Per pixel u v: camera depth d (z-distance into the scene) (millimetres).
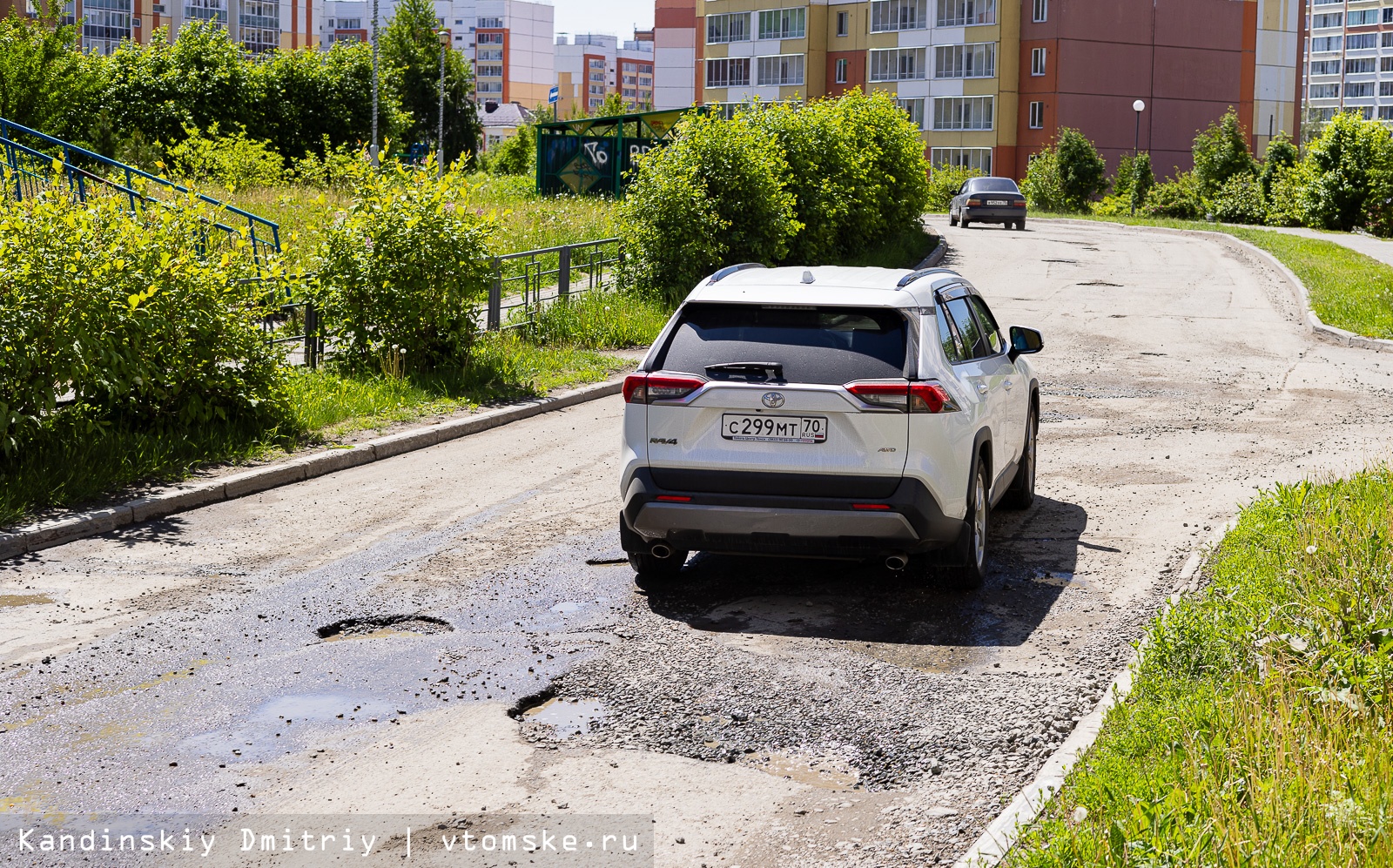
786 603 6402
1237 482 9055
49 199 9250
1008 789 4289
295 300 12938
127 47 36938
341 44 41000
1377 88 173750
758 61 89188
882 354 6188
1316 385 13633
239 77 37719
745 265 7309
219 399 9969
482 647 5723
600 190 41719
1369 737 4074
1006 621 6117
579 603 6379
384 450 10203
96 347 8578
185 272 9680
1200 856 3158
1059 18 75750
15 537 7211
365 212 12953
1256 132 81750
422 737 4719
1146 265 28688
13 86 30266
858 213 25969
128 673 5355
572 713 4973
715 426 6242
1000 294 22953
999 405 7301
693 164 19000
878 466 6074
